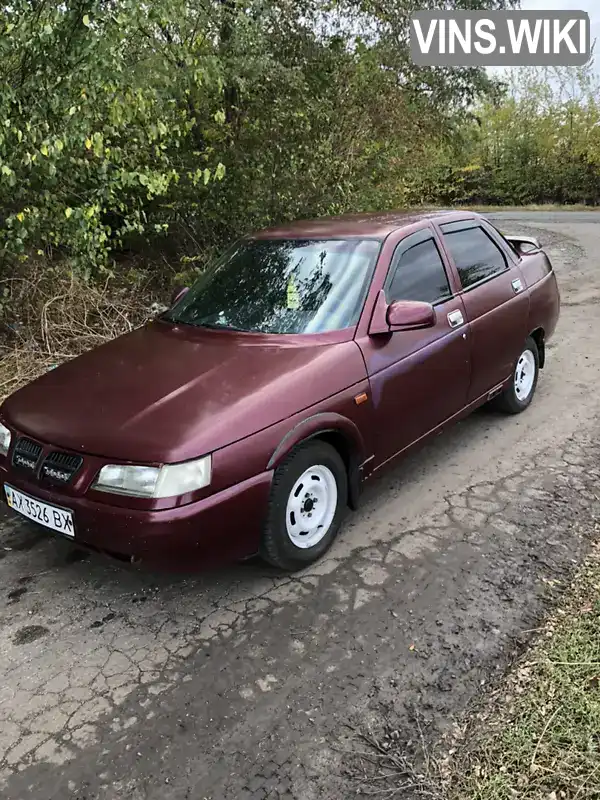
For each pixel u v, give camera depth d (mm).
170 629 2951
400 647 2758
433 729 2348
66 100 5020
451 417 4223
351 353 3389
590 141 27562
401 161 9422
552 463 4340
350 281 3699
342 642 2807
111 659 2779
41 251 5980
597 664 2537
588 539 3469
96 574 3395
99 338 6703
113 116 5324
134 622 3010
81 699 2570
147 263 8648
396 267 3836
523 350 5004
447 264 4258
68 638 2922
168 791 2166
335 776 2186
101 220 7523
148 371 3357
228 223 8234
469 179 29344
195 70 6328
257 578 3283
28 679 2684
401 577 3227
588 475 4160
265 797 2127
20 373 5852
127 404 3062
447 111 10305
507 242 5168
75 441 2916
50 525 2984
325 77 8078
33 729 2438
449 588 3123
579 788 2039
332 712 2447
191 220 8242
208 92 7199
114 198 6152
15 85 5039
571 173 27812
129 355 3627
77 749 2344
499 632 2812
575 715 2312
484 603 3006
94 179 5930
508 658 2662
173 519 2699
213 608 3076
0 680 2684
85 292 7086
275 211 8094
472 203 29469
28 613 3102
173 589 3236
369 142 8664
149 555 2748
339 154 8289
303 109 7707
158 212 8008
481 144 28812
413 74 9156
